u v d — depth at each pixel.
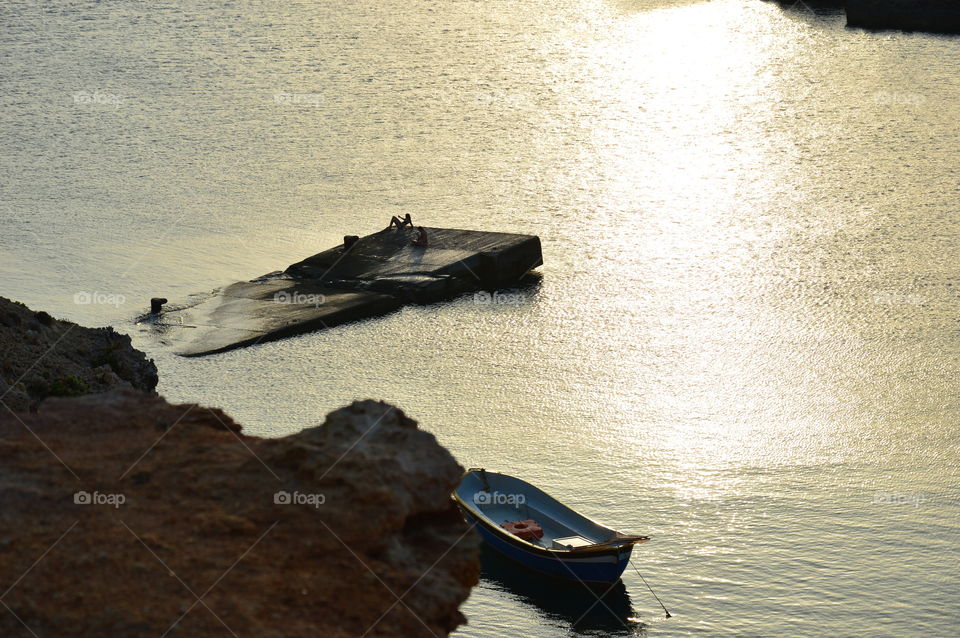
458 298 108.25
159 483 20.17
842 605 59.12
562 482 73.62
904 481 72.62
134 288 108.06
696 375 90.38
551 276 113.69
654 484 73.12
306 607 17.55
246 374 90.25
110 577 17.62
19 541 18.28
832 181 140.62
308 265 113.25
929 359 91.50
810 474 73.88
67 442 21.50
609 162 153.25
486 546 66.12
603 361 93.19
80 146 159.38
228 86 194.50
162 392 86.38
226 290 107.81
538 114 178.75
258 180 144.88
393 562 18.83
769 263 114.88
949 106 172.00
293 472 20.56
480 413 83.94
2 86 192.88
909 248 116.56
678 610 59.75
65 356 58.50
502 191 140.88
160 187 141.38
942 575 61.34
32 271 111.88
